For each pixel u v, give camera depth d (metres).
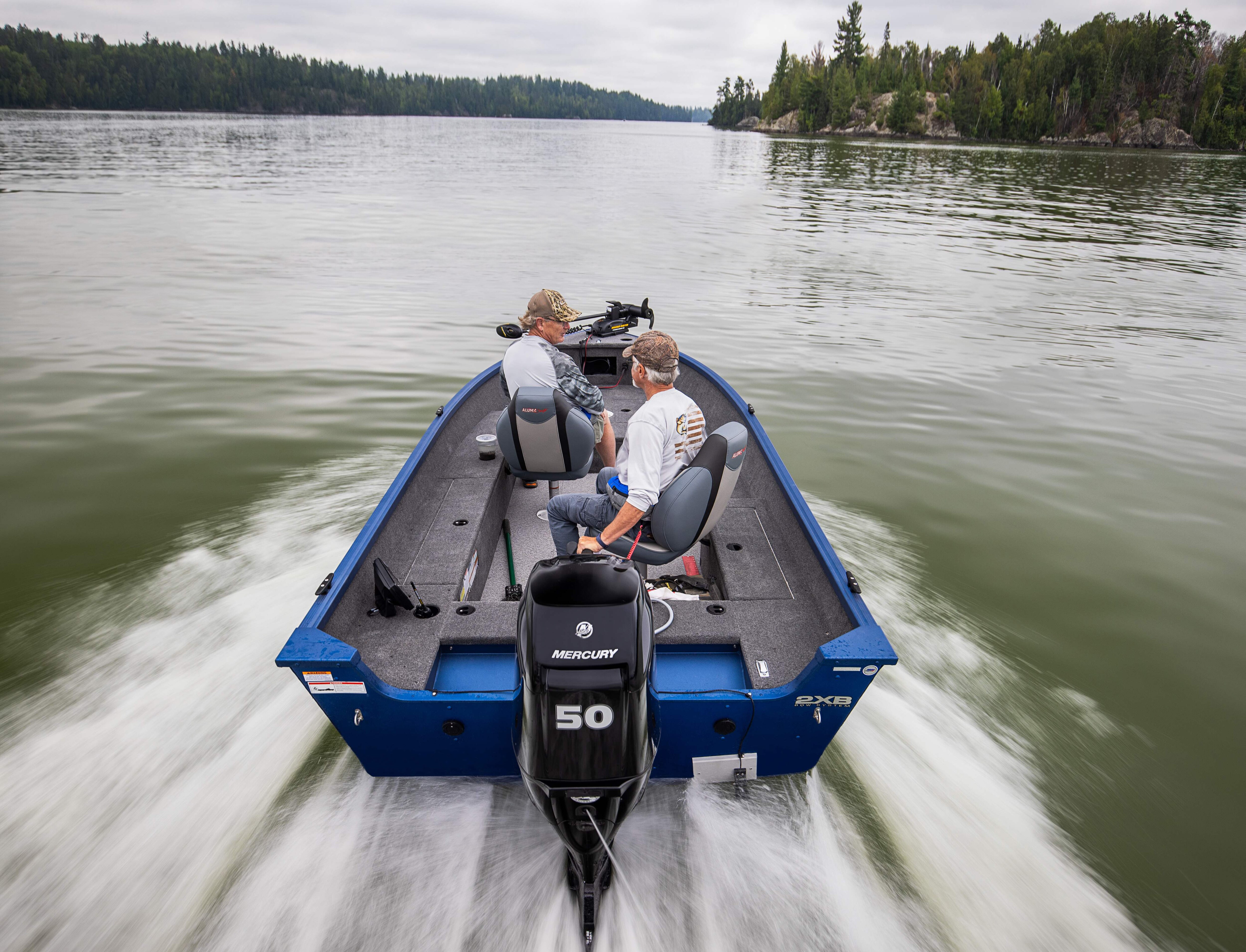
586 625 1.66
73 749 2.47
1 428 5.52
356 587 2.41
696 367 4.97
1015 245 16.52
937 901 1.98
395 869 2.00
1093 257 15.00
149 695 2.76
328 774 2.34
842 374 7.41
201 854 2.05
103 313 9.04
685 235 17.03
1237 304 11.09
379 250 14.05
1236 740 2.72
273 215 18.88
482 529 3.09
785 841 2.13
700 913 1.89
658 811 2.20
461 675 2.20
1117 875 2.11
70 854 2.05
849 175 39.31
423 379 6.83
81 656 3.00
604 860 1.82
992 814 2.31
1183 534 4.36
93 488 4.61
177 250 13.48
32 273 11.23
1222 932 1.94
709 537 3.04
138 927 1.85
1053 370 7.73
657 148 78.38
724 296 10.88
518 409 2.83
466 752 2.10
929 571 3.90
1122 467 5.33
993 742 2.66
